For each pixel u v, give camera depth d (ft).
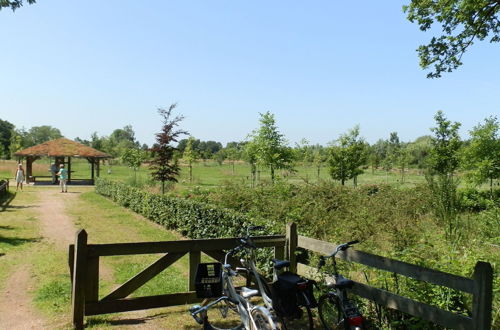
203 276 16.40
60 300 21.27
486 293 11.83
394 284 16.75
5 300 21.61
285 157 85.61
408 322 15.14
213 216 34.63
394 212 38.22
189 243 19.34
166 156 63.16
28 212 58.34
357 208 38.81
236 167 253.85
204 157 284.61
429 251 18.60
